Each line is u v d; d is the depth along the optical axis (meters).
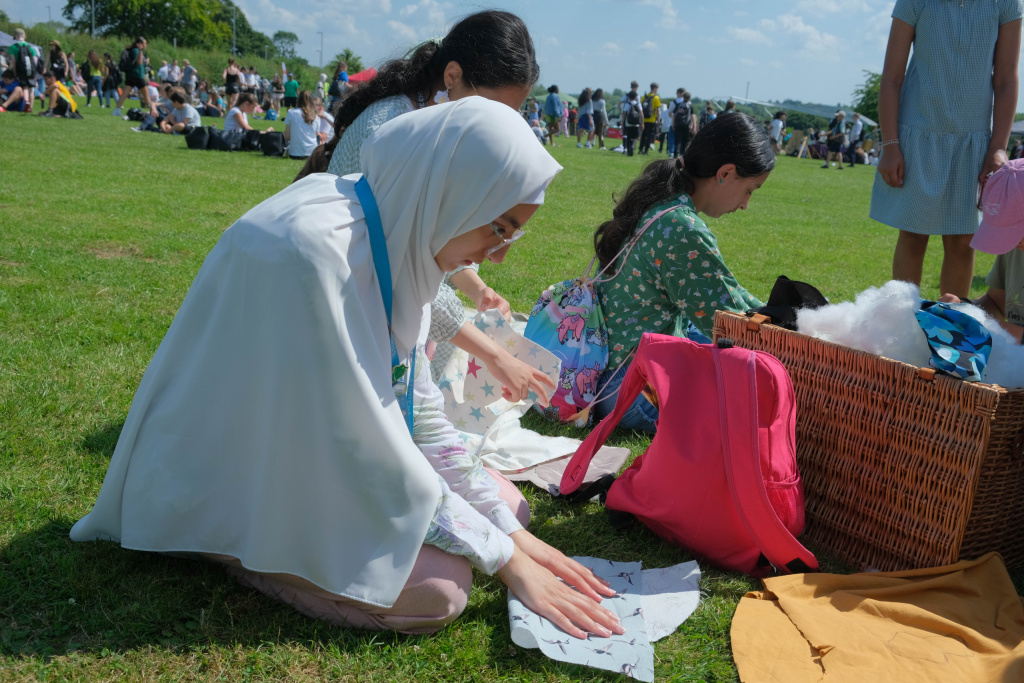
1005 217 2.73
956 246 4.26
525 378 2.68
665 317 3.54
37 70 23.70
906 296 2.46
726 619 2.20
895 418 2.40
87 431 2.98
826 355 2.58
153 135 17.09
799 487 2.45
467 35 2.71
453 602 2.03
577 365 3.58
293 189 2.01
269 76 59.88
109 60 25.62
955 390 2.22
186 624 1.97
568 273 6.65
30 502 2.46
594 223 9.89
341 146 2.76
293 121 14.67
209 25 96.44
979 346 2.25
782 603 2.20
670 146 26.64
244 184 10.62
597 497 2.92
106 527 2.16
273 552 1.93
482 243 2.02
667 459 2.50
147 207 8.11
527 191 1.94
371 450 1.89
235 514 1.98
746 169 3.29
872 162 38.72
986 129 4.01
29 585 2.06
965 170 4.05
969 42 3.90
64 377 3.46
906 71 4.16
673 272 3.33
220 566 2.19
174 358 1.99
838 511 2.60
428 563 1.99
